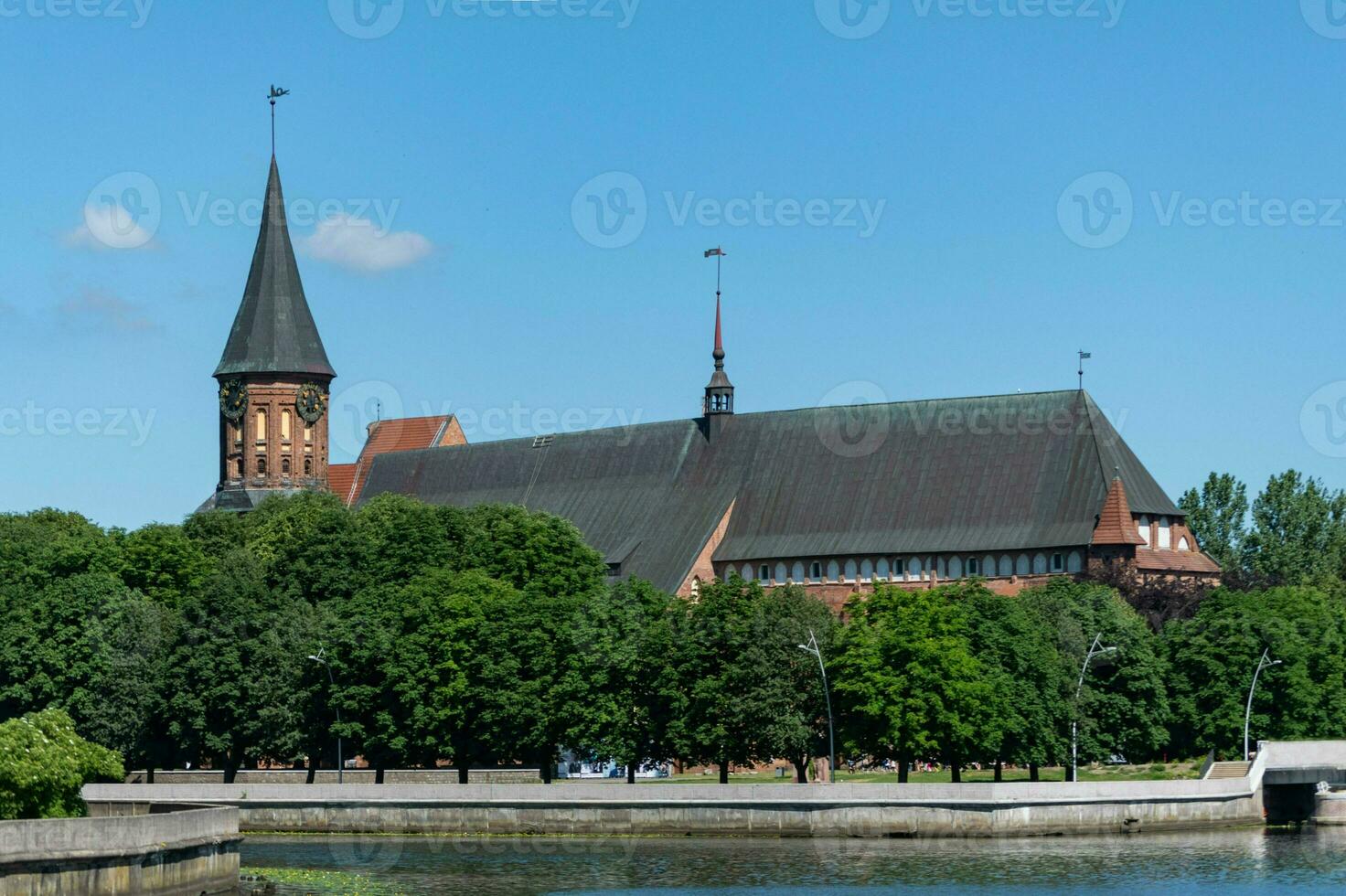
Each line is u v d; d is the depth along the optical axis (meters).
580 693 138.12
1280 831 129.12
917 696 128.75
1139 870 107.44
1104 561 178.50
